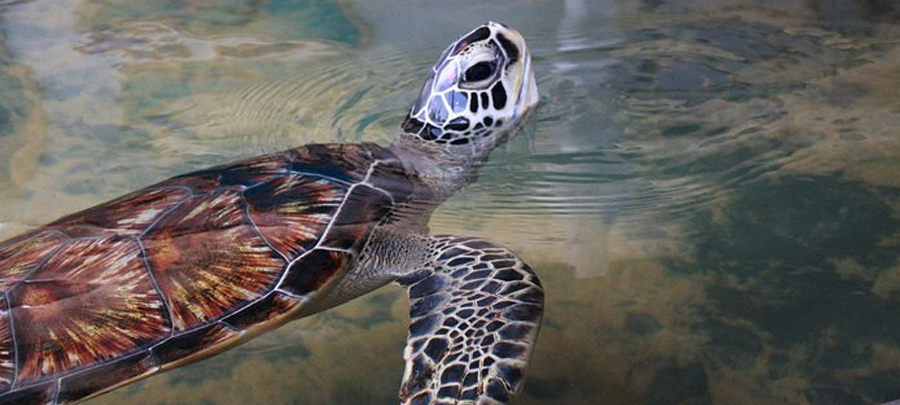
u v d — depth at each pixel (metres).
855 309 2.36
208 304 2.23
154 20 4.93
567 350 2.37
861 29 4.28
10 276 2.25
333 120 3.75
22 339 2.09
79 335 2.11
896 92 3.55
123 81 4.22
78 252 2.33
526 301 2.30
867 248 2.60
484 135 3.44
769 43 4.20
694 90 3.76
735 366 2.23
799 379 2.15
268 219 2.49
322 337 2.62
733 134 3.34
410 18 4.84
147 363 2.12
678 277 2.59
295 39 4.62
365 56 4.39
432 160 3.22
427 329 2.28
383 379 2.44
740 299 2.46
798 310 2.39
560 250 2.75
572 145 3.37
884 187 2.88
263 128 3.73
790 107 3.53
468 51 3.42
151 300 2.20
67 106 4.02
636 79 3.90
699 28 4.46
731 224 2.79
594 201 2.98
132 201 2.59
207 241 2.37
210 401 2.42
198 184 2.66
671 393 2.18
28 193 3.34
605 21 4.61
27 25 4.90
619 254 2.71
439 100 3.41
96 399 2.46
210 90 4.09
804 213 2.80
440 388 2.08
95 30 4.81
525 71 3.56
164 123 3.83
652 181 3.07
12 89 4.19
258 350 2.58
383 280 2.59
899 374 2.13
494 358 2.11
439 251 2.64
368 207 2.72
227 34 4.71
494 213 2.96
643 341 2.37
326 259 2.44
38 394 2.02
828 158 3.09
